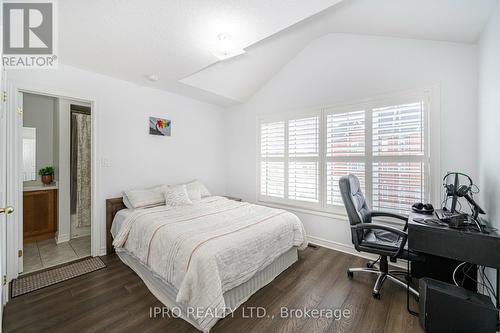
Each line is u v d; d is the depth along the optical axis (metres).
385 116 2.55
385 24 2.25
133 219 2.37
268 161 3.74
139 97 3.12
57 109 3.21
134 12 1.64
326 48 3.01
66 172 3.22
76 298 1.89
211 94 3.59
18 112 2.21
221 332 1.55
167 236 1.91
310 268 2.47
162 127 3.38
